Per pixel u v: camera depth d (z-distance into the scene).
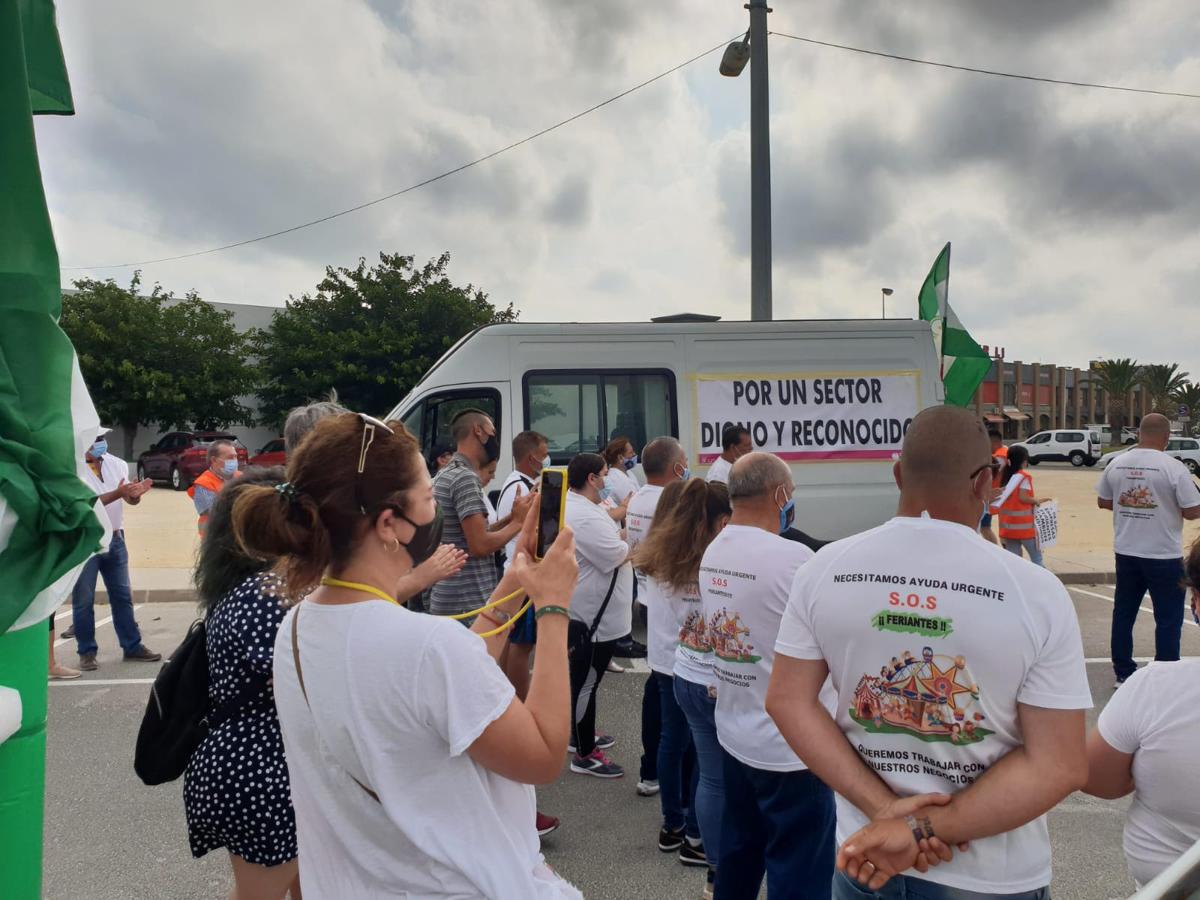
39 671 1.90
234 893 2.27
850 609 1.67
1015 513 8.54
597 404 7.82
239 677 2.15
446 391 7.69
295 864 2.24
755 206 10.86
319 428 1.46
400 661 1.32
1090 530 14.84
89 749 4.88
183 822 3.99
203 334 28.53
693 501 3.14
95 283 27.50
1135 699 1.76
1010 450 8.68
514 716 1.37
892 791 1.64
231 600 2.19
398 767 1.34
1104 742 1.81
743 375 7.95
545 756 1.40
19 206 1.85
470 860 1.34
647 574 3.18
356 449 1.42
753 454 2.79
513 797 1.46
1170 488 5.55
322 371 27.64
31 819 1.87
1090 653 6.90
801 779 2.44
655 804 4.15
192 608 8.88
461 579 4.37
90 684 6.07
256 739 2.17
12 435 1.78
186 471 22.11
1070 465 38.16
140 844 3.78
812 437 7.94
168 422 27.95
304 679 1.40
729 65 11.39
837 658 1.70
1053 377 62.66
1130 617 5.76
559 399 7.79
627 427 7.84
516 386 7.73
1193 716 1.67
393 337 27.56
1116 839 3.79
